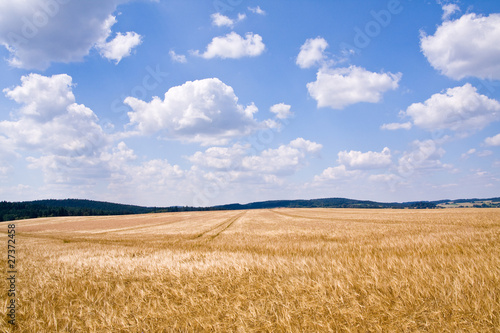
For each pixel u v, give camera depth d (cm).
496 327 421
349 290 601
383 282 627
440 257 840
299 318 520
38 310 649
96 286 835
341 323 482
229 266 925
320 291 616
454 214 4778
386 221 3841
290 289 651
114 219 9200
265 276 795
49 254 1711
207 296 681
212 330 512
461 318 457
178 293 711
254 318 530
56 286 862
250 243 2083
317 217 5897
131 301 691
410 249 1276
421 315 479
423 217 4250
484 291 523
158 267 995
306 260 933
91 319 586
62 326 566
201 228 4228
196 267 945
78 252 1745
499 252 916
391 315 486
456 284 552
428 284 587
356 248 1477
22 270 1166
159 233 3688
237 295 659
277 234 2752
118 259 1270
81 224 7394
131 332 526
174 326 523
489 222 2692
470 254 941
